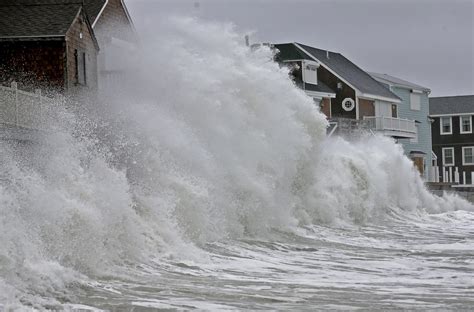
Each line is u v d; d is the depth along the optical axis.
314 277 34.41
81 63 62.03
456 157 181.88
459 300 28.81
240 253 40.44
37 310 24.69
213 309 26.11
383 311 26.42
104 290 28.33
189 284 30.75
